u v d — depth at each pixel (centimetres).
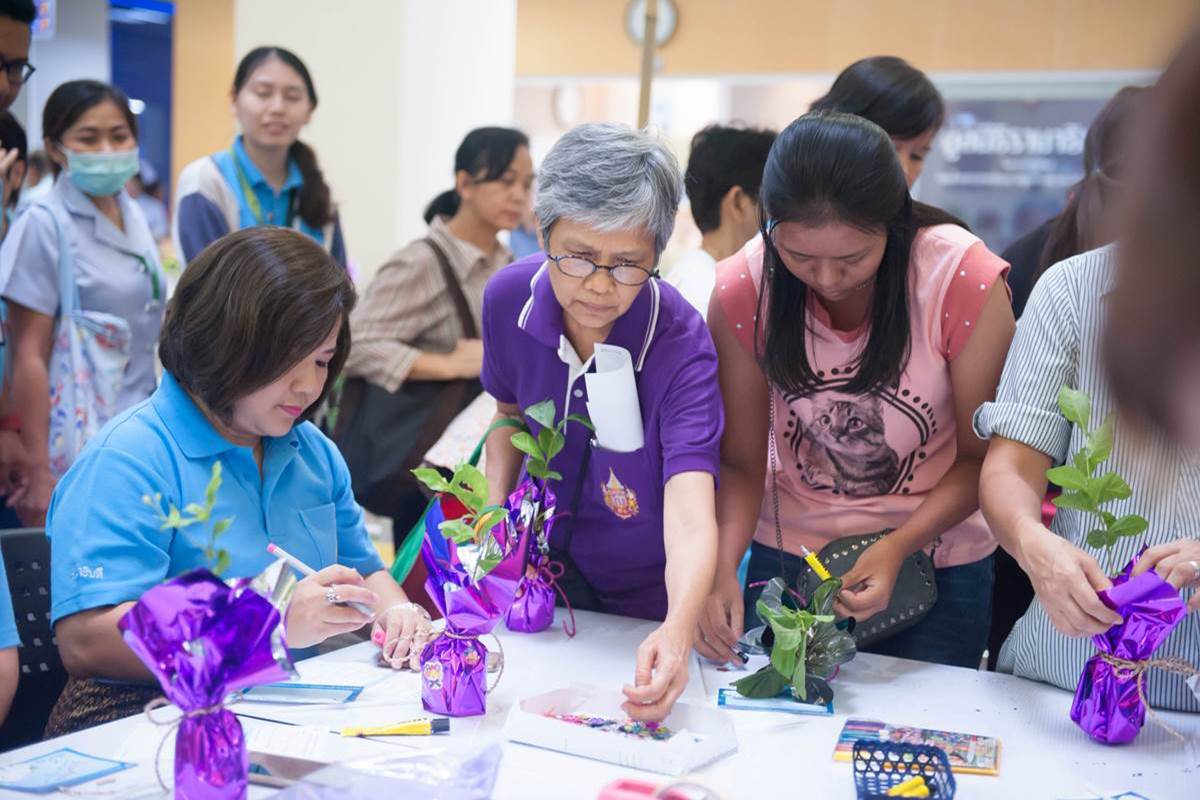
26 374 290
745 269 189
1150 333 45
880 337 180
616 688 164
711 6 614
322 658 178
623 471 185
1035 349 170
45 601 185
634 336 178
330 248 353
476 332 314
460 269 313
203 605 119
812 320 185
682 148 613
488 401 277
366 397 307
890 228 174
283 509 178
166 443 164
